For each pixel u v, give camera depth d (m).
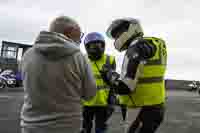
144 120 2.62
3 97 13.44
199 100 18.67
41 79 1.97
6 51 23.20
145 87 2.56
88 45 3.84
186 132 6.60
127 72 2.47
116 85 2.56
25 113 2.04
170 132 6.57
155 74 2.57
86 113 3.96
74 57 2.01
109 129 6.32
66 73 1.97
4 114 8.21
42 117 1.97
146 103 2.57
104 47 3.88
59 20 2.14
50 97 1.96
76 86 2.03
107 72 2.84
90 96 2.16
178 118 9.07
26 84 2.03
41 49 1.95
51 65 1.97
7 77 20.27
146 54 2.47
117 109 10.15
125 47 2.71
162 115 2.69
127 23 2.67
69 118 1.99
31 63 2.01
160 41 2.69
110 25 2.76
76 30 2.17
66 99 1.99
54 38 1.95
